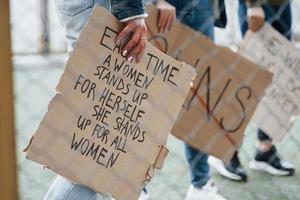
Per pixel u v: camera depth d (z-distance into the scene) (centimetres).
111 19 124
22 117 317
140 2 126
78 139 126
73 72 123
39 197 211
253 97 190
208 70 181
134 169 134
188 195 209
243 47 204
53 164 124
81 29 134
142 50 128
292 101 215
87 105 126
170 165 249
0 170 102
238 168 239
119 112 130
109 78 127
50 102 121
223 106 186
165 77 134
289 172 247
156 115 134
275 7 226
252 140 282
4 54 98
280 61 210
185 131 183
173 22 172
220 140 188
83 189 136
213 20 199
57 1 143
